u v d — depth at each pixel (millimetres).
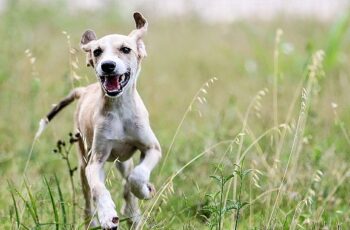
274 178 10281
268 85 16031
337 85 15516
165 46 21406
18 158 12125
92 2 24688
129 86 9000
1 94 14914
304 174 10555
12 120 13883
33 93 13680
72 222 9203
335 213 9828
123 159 9414
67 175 11188
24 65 17219
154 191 8906
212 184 10586
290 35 21016
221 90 16984
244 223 9586
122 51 8984
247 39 21156
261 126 13078
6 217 9508
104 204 8406
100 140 9031
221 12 25219
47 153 12352
